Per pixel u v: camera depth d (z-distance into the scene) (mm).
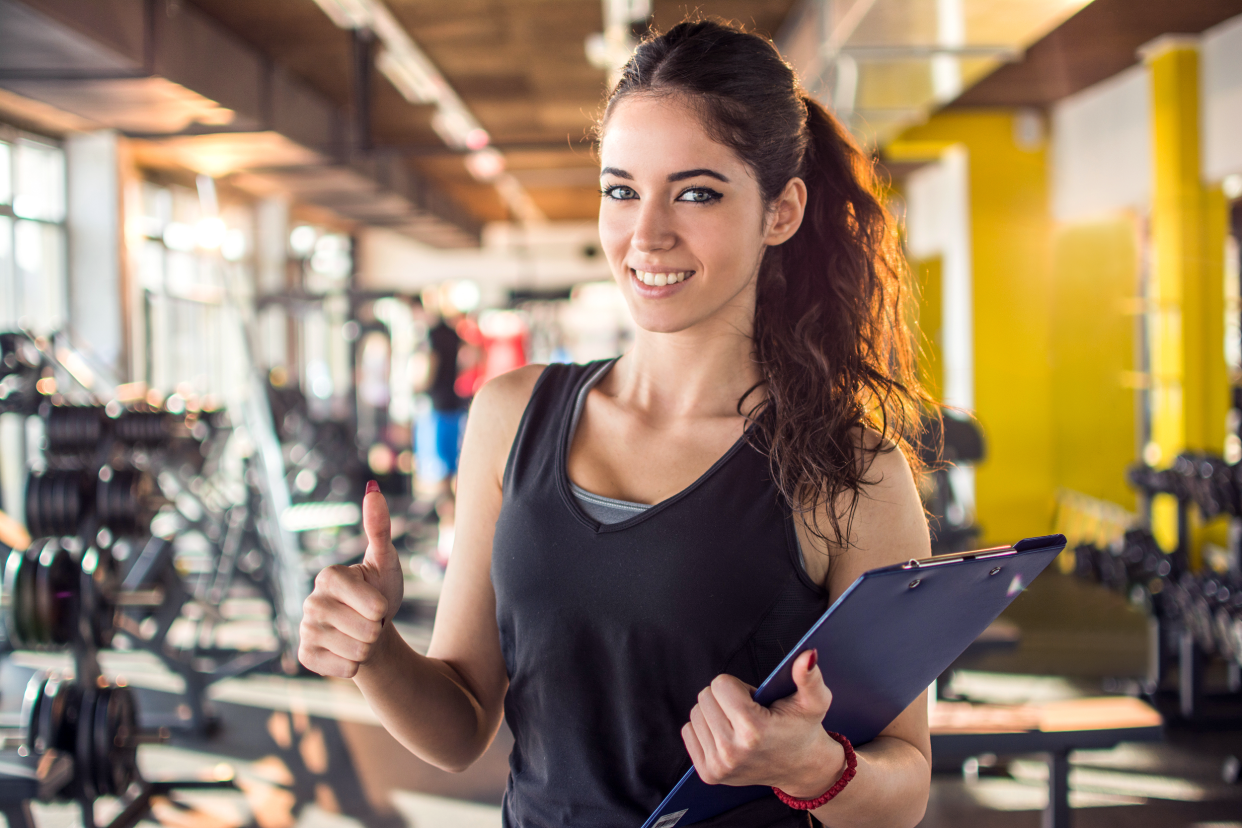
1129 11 3805
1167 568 3613
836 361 901
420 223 9664
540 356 11305
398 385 9930
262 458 4926
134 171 6031
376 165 7211
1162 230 4203
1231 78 3844
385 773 3344
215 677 3797
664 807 730
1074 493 5656
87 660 2859
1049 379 5910
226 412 5176
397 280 11891
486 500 946
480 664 953
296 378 9203
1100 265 5004
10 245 5527
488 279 11938
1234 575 3348
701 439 863
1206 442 4125
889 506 841
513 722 892
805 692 640
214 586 4812
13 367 3242
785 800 726
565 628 824
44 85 4652
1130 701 2666
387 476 8406
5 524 3322
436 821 2963
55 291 5801
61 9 3812
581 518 836
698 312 822
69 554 2875
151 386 6387
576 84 6227
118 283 5832
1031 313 5984
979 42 3883
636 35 4848
